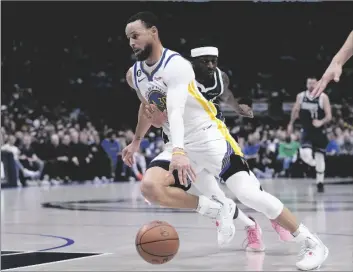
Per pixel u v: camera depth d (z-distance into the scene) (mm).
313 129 13711
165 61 4488
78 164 20266
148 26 4480
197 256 4980
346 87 27953
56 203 11305
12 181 17938
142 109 4988
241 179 4695
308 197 11906
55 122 23391
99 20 28375
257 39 29906
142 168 21328
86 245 5707
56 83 26984
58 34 27875
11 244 5852
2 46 26703
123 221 7902
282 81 29375
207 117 4785
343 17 29828
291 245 5535
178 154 4238
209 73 5102
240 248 5398
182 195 4699
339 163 22000
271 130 23969
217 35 29812
